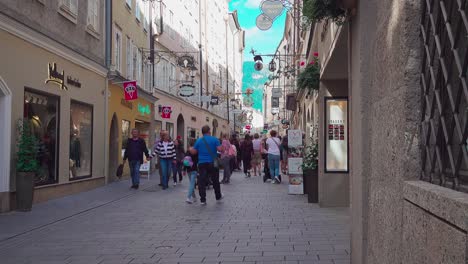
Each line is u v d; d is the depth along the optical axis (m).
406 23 3.64
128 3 23.84
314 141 13.61
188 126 41.38
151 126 28.80
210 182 16.84
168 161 17.80
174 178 19.08
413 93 3.64
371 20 5.08
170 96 34.34
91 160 18.03
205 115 49.44
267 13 15.22
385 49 4.27
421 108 3.62
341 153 12.09
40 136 13.68
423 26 3.55
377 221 4.57
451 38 2.97
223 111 63.03
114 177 21.67
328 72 11.25
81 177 16.89
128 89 21.30
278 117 66.12
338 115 12.16
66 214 11.23
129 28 24.12
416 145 3.65
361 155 5.20
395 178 3.88
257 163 24.08
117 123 21.89
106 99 19.72
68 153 15.60
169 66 34.34
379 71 4.54
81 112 17.11
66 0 15.51
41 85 13.62
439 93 3.27
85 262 6.76
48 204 13.07
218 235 8.57
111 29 20.19
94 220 10.41
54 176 14.68
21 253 7.34
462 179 2.93
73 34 16.16
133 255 7.14
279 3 15.18
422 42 3.57
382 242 4.32
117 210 11.98
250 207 12.18
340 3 6.07
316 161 12.88
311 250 7.28
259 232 8.80
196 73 43.41
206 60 48.97
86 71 17.52
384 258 4.22
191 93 31.86
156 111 30.86
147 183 20.25
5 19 11.48
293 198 14.02
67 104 15.59
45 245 7.89
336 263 6.50
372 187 4.86
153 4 29.53
